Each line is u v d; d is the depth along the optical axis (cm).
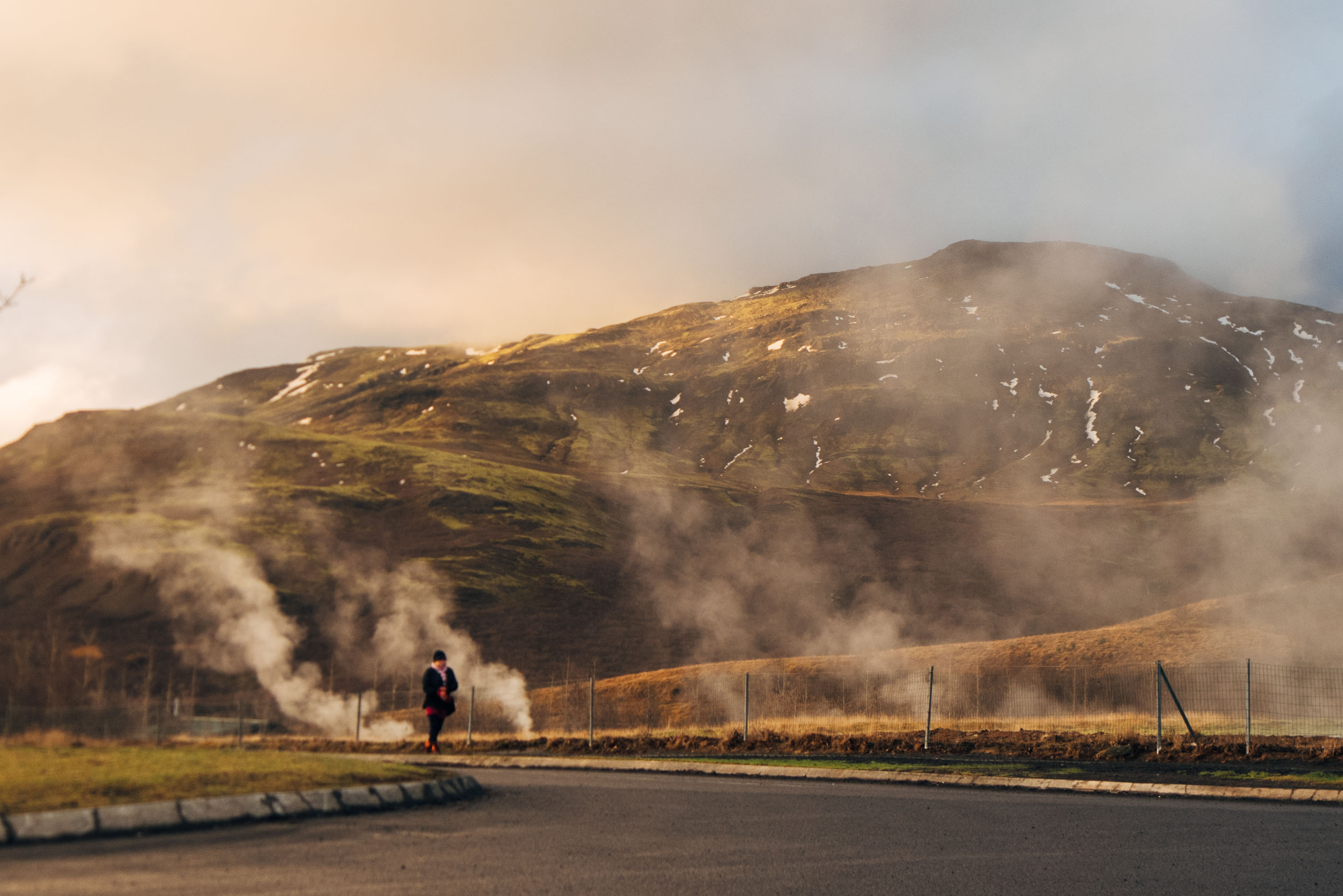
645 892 877
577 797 1591
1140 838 1207
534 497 17612
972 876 972
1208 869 1014
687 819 1345
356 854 1012
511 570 14188
